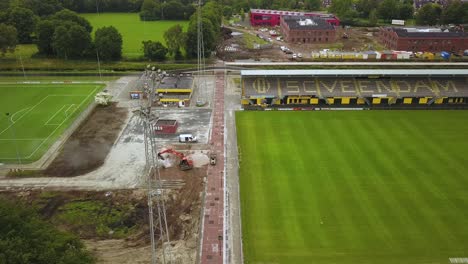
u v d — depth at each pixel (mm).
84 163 85938
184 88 124875
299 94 119312
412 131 100625
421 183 77625
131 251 60719
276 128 102688
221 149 92000
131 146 93438
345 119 108125
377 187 76375
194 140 95250
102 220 67812
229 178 80188
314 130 101312
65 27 165875
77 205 71625
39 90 130875
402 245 61594
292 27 195875
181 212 70000
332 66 152875
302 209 70312
